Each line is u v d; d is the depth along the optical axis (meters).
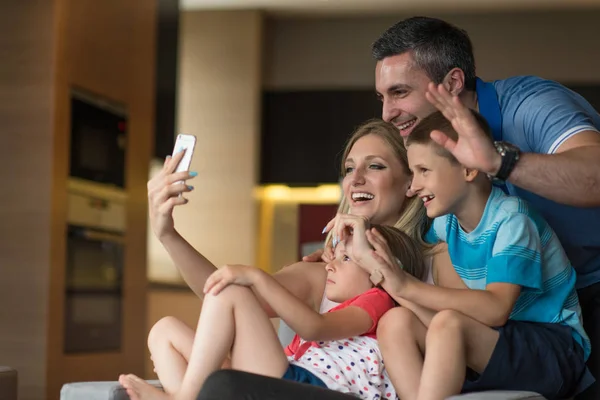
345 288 2.04
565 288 1.94
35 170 4.45
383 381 1.87
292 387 1.54
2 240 4.48
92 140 4.75
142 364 5.18
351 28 7.43
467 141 1.74
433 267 2.10
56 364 4.44
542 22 7.24
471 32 7.34
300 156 7.42
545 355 1.82
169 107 6.31
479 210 1.91
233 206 7.34
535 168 1.74
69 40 4.54
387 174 2.22
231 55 7.43
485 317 1.77
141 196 5.22
